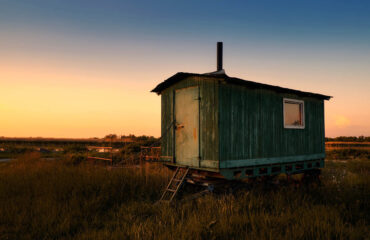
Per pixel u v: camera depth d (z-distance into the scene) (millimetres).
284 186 9250
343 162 19656
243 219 5973
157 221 6129
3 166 13961
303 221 5707
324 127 11867
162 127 10391
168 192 8898
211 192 8250
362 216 6711
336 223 5734
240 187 8742
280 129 9742
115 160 15656
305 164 10711
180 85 9594
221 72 10828
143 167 11047
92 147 26016
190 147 8945
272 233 5199
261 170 9344
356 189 8945
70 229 5887
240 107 8508
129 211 7027
